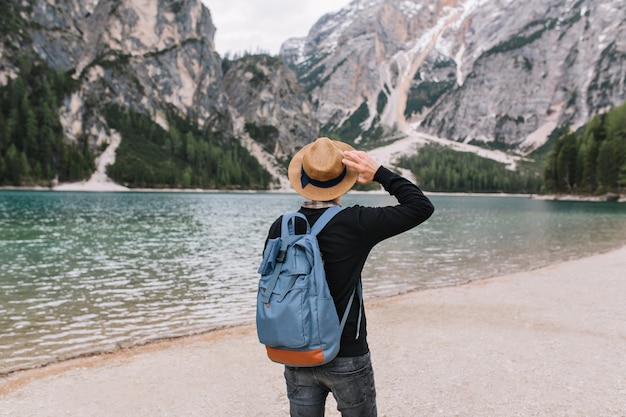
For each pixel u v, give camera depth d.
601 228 44.47
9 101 191.62
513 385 6.74
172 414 5.93
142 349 9.05
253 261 22.27
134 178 193.38
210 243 29.83
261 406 6.17
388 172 3.09
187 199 119.44
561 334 9.73
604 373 7.23
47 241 28.72
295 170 3.28
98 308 12.77
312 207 3.15
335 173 3.02
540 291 14.83
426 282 17.53
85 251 24.78
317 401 3.15
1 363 8.23
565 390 6.53
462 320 11.14
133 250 25.66
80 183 178.25
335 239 2.96
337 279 2.95
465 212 79.88
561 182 138.62
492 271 20.11
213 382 7.11
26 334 10.18
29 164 166.00
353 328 2.96
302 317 2.73
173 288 15.73
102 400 6.41
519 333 9.85
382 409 5.96
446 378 7.07
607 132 127.38
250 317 12.02
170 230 38.34
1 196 103.00
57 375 7.50
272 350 2.91
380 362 7.91
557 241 32.69
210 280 17.30
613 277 17.31
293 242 2.91
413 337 9.56
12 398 6.51
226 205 93.38
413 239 34.12
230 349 8.98
